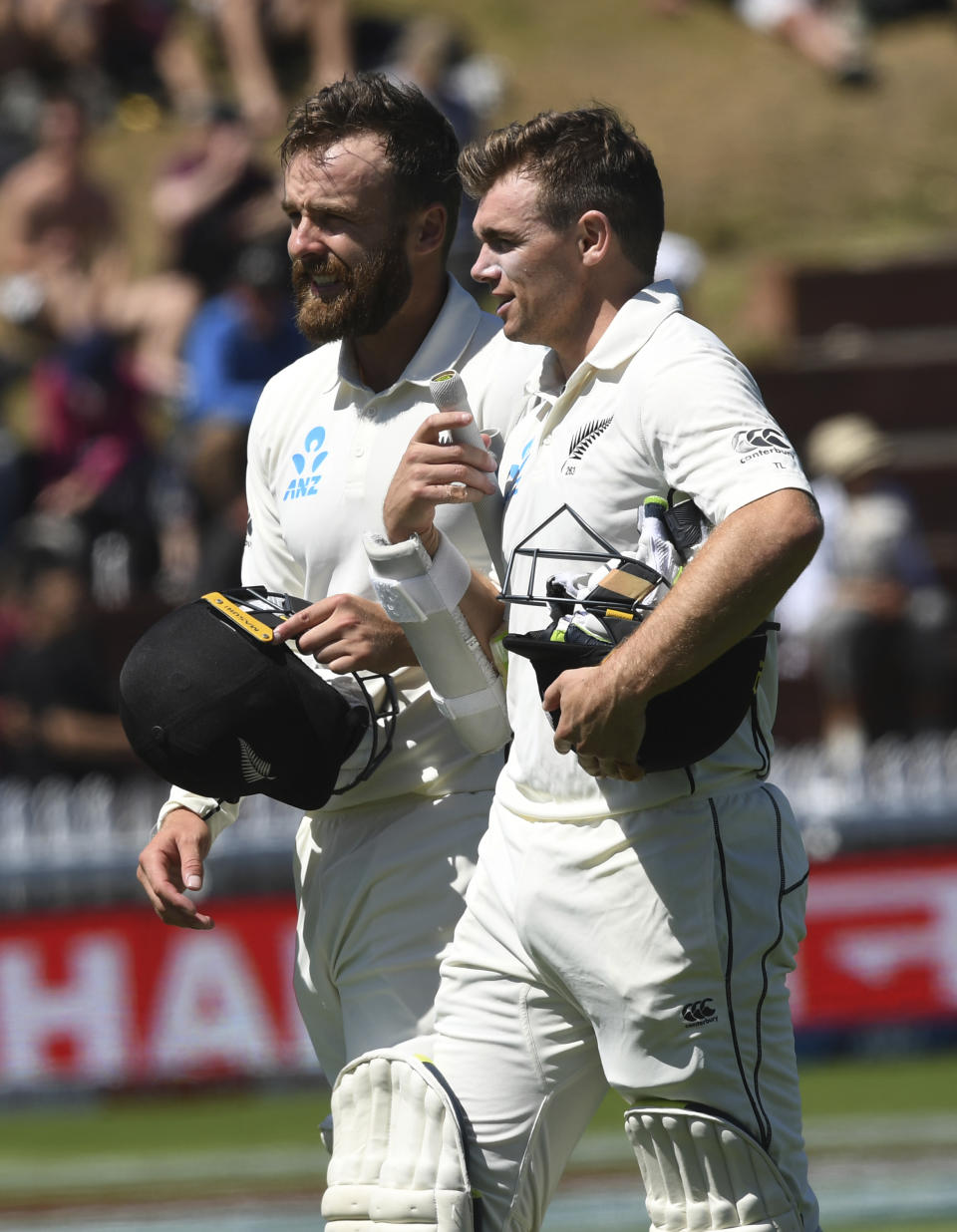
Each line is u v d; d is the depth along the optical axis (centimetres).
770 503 942
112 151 5462
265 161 4803
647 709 959
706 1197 1012
